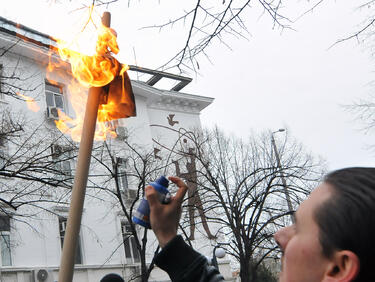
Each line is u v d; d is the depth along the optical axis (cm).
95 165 2150
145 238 1752
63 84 2259
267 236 1970
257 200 2094
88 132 156
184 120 3127
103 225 2308
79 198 148
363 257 92
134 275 2308
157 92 2919
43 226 2056
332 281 95
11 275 1917
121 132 2462
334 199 98
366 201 94
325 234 97
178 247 148
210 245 2686
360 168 103
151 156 2284
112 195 2177
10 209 1953
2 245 1945
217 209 2497
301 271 99
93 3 433
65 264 143
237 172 2198
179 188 155
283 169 1995
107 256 2280
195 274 146
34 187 1881
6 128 1559
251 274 2005
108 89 166
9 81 1906
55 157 1547
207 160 2264
